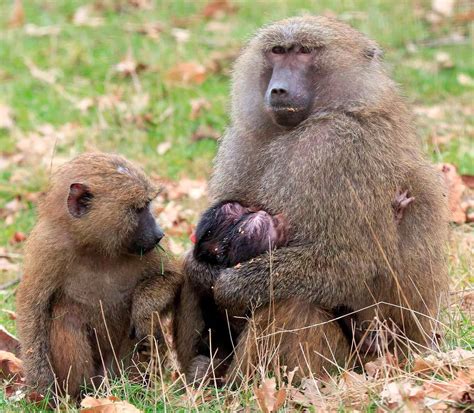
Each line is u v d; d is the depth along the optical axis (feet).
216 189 38.58
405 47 75.41
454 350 35.60
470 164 57.00
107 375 36.24
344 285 34.96
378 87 36.65
